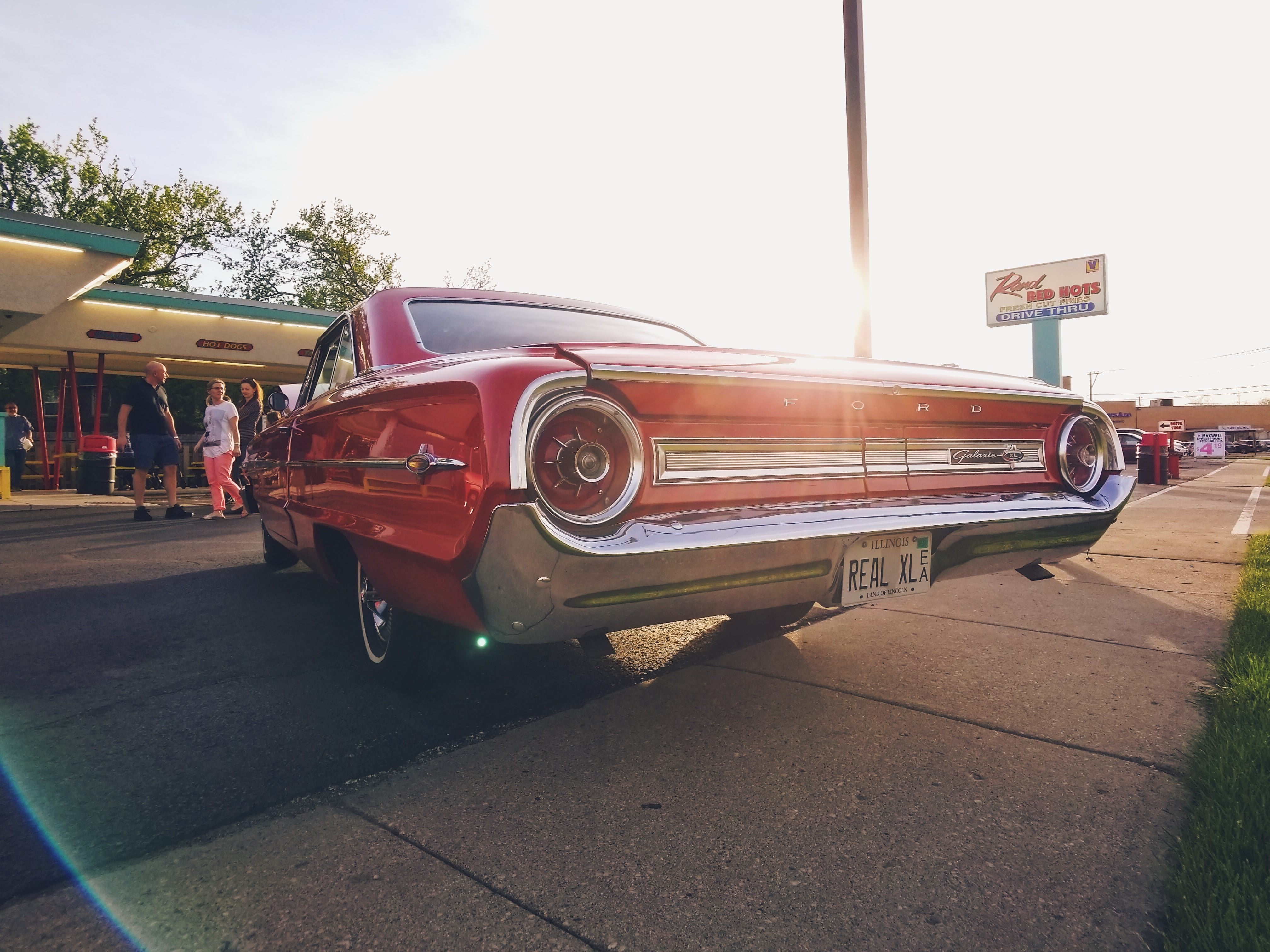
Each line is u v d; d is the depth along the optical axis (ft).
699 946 4.58
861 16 21.45
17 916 4.90
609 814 6.15
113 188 112.78
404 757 7.28
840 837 5.77
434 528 6.01
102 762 7.22
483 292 10.21
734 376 6.38
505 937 4.67
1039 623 11.96
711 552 6.03
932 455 8.00
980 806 6.22
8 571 17.40
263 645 11.12
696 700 8.68
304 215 127.13
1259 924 4.41
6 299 40.55
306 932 4.73
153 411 28.76
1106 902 4.94
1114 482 9.34
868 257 21.76
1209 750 6.84
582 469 5.66
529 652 10.61
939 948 4.54
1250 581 14.28
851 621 12.20
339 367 10.21
